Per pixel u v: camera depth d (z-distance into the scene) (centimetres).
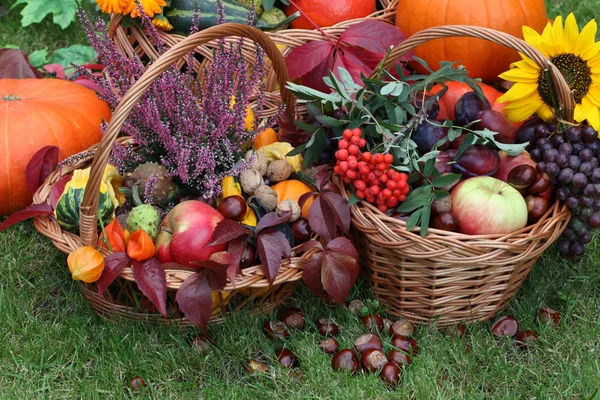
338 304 201
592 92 196
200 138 202
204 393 184
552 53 199
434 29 188
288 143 216
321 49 219
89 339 199
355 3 244
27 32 333
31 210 190
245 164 201
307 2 243
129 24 229
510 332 197
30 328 199
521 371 188
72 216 191
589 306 207
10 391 181
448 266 185
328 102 202
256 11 244
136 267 179
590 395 181
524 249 184
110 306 199
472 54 232
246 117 217
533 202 195
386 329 199
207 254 183
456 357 190
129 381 185
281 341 197
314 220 189
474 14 228
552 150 193
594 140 191
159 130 196
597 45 192
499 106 225
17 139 230
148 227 186
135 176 201
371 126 199
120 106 169
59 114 238
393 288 199
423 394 179
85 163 219
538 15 236
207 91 201
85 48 312
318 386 183
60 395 184
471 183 192
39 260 226
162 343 197
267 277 180
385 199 185
